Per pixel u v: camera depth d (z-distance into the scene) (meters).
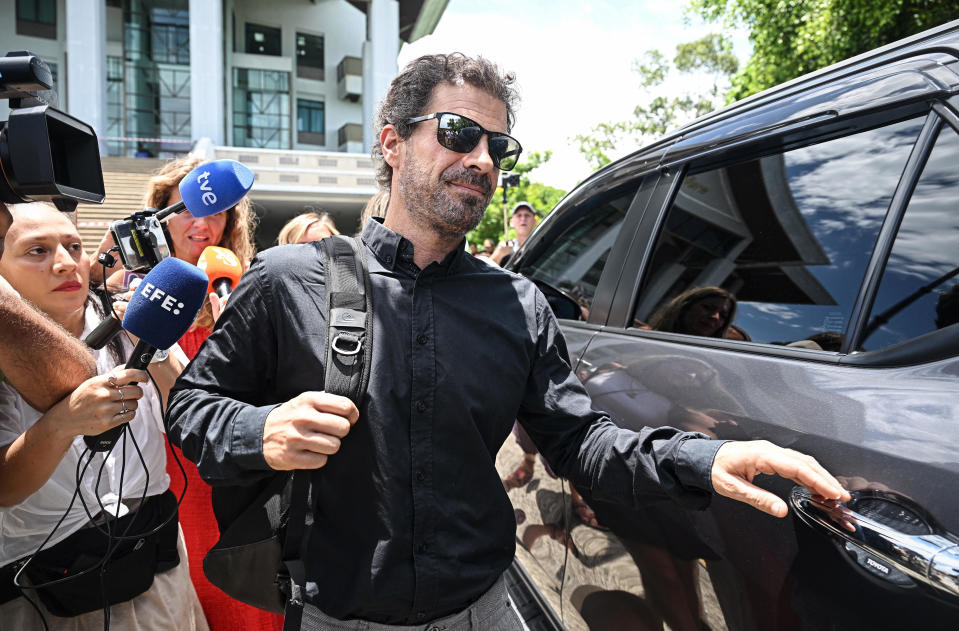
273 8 25.92
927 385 0.98
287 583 1.13
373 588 1.06
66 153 1.06
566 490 1.79
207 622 1.94
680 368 1.45
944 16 7.19
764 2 8.97
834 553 0.95
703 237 1.62
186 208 1.31
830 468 0.99
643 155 1.99
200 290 1.08
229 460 1.01
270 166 18.08
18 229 1.32
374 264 1.17
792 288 1.32
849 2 7.64
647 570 1.41
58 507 1.35
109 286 1.58
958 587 0.77
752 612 1.10
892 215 1.16
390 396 1.09
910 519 0.85
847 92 1.28
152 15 21.97
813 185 1.35
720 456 0.99
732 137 1.57
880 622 0.87
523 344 1.20
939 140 1.11
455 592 1.09
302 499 1.08
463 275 1.20
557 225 2.48
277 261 1.13
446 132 1.11
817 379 1.14
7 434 1.26
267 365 1.15
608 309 1.91
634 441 1.11
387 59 20.64
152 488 1.50
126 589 1.41
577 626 1.78
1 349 1.06
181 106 22.27
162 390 1.53
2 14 21.16
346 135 25.61
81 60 16.53
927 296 1.06
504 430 1.19
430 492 1.09
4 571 1.33
